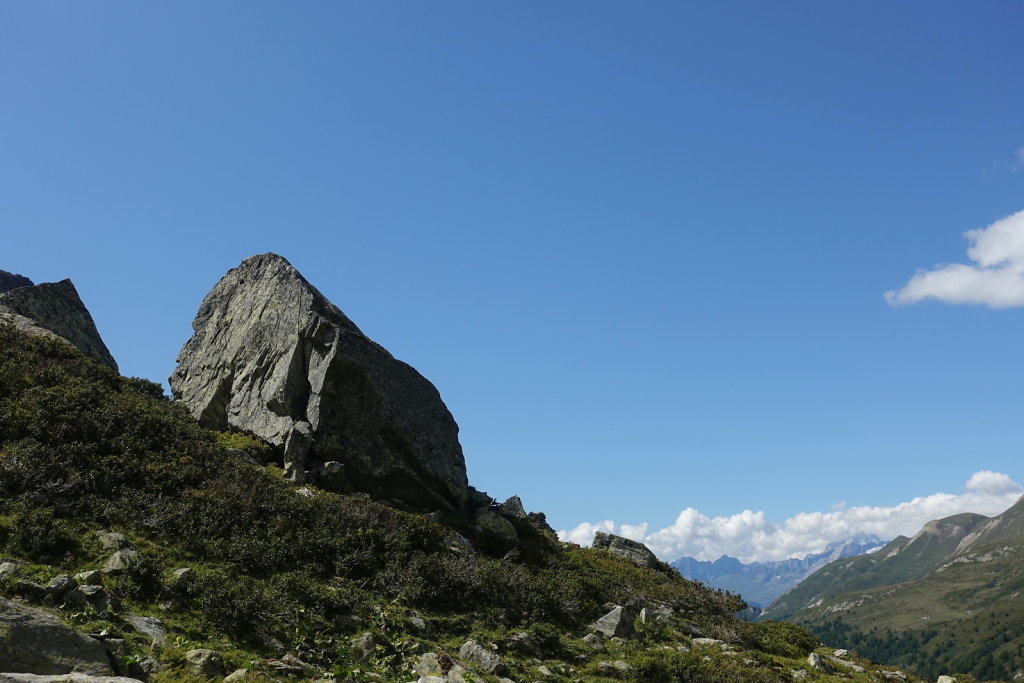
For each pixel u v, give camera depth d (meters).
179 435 27.53
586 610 27.44
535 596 26.06
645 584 35.22
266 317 40.81
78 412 25.03
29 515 18.34
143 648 13.98
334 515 26.41
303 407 35.97
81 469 22.08
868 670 28.81
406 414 36.97
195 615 16.69
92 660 11.96
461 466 38.06
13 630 11.16
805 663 27.80
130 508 21.19
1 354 27.98
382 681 15.71
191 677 12.89
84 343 42.94
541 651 22.09
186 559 19.83
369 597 21.86
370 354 37.62
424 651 18.78
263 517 24.27
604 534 44.66
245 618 16.66
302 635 17.38
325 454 34.19
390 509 29.41
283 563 22.00
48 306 42.09
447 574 24.91
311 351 37.47
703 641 27.84
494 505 39.41
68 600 14.97
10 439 22.25
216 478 25.39
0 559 16.30
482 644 21.12
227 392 39.06
